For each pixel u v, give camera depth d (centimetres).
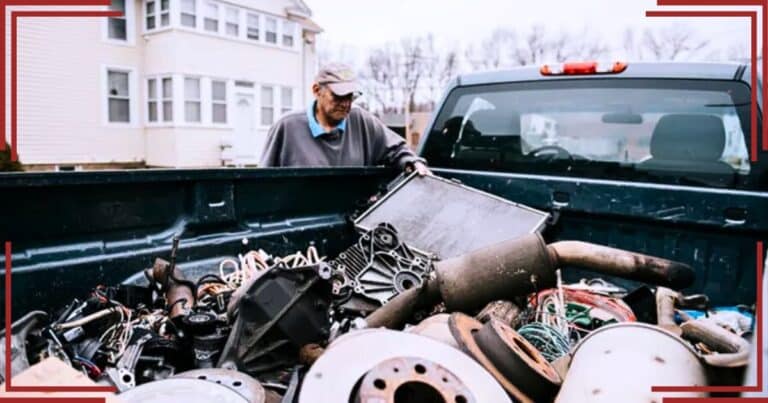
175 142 1523
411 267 212
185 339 149
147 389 117
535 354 134
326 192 261
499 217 242
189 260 202
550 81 279
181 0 1498
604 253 184
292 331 147
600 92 265
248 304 147
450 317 149
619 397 113
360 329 145
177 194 201
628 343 128
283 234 235
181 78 1515
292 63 1811
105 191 179
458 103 312
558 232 253
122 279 182
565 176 267
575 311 192
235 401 116
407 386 113
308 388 110
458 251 226
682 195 219
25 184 156
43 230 165
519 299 183
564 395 120
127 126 1535
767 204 202
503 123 295
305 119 346
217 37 1590
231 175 215
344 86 326
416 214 252
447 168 310
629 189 232
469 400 112
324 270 154
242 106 1680
